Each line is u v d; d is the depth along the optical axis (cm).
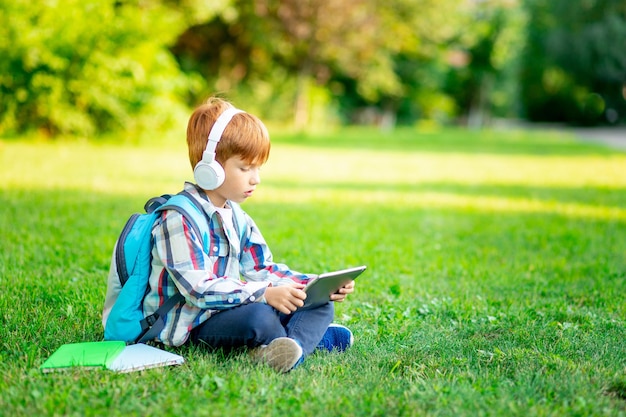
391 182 1137
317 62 2705
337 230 647
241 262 311
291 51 2597
